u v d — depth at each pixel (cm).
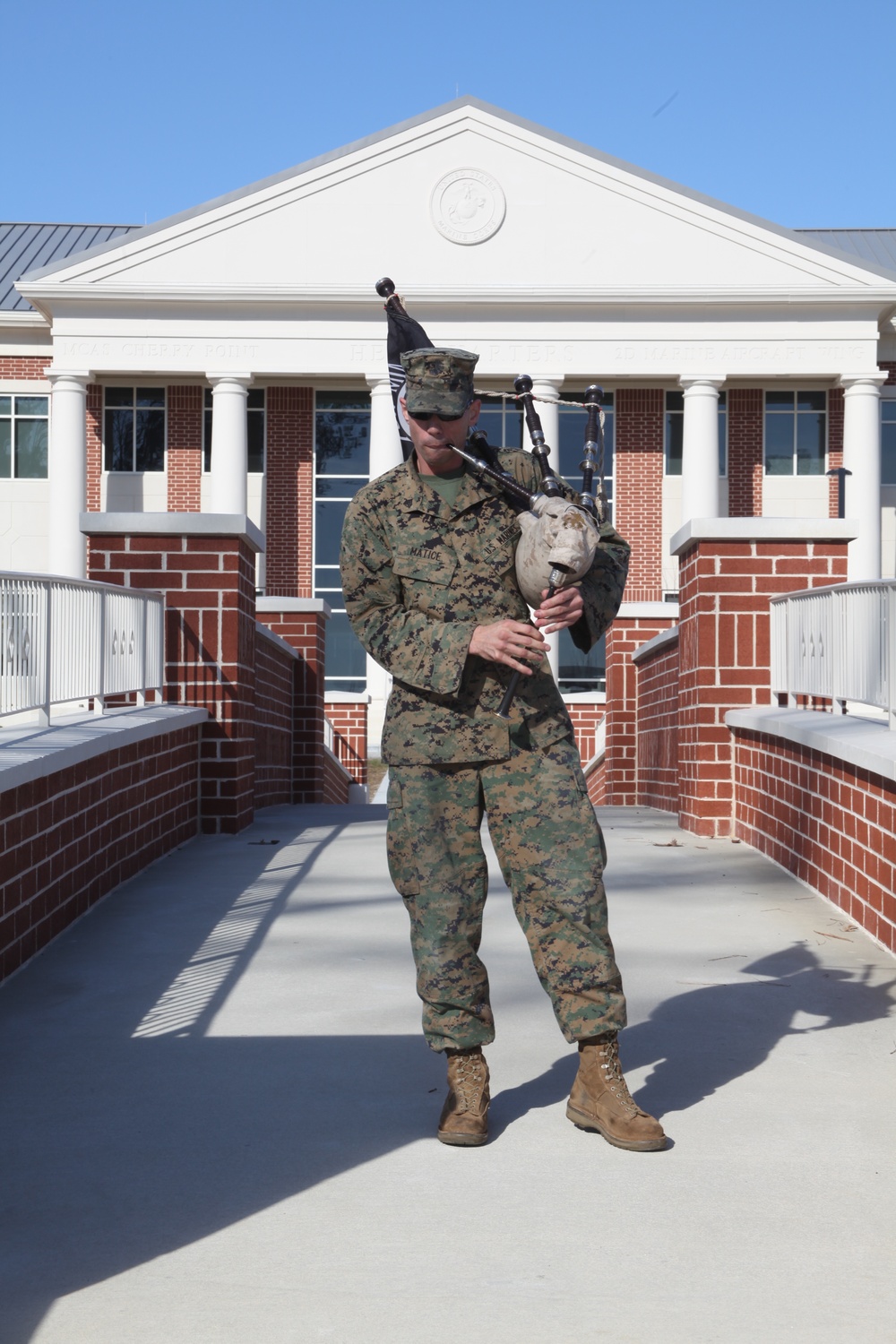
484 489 343
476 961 343
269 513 2972
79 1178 310
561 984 336
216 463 2836
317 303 2805
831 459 2966
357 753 2284
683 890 688
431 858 340
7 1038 423
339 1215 289
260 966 516
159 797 786
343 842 861
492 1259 266
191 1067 395
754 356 2834
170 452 2952
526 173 2869
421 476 344
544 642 320
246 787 943
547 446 353
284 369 2830
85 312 2820
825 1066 394
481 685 337
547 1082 382
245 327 2830
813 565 909
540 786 337
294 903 641
